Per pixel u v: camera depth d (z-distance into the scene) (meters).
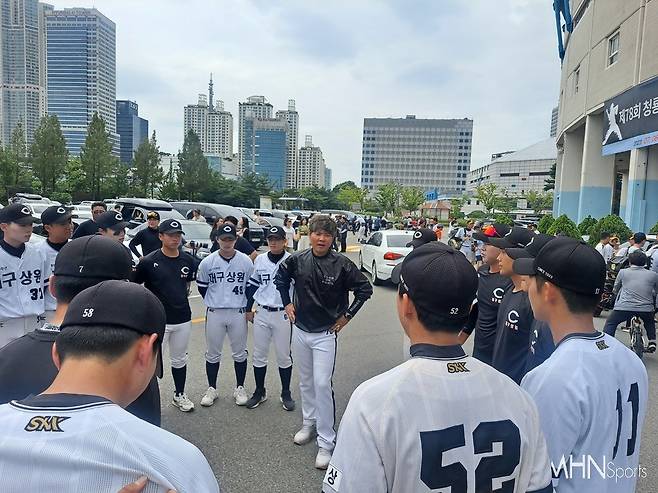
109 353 1.14
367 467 1.18
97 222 5.14
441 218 72.94
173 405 4.50
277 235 4.43
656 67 15.36
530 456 1.31
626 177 26.03
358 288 3.86
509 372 3.10
